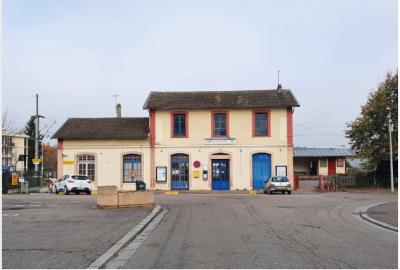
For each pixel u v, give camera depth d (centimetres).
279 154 4006
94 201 2662
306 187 4472
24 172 4712
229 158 4031
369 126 4075
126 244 1166
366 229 1454
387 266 891
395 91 4009
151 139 4075
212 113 4059
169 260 963
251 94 4159
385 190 3862
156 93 4234
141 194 2212
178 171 4069
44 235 1286
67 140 4156
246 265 901
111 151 4116
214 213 1944
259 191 3922
